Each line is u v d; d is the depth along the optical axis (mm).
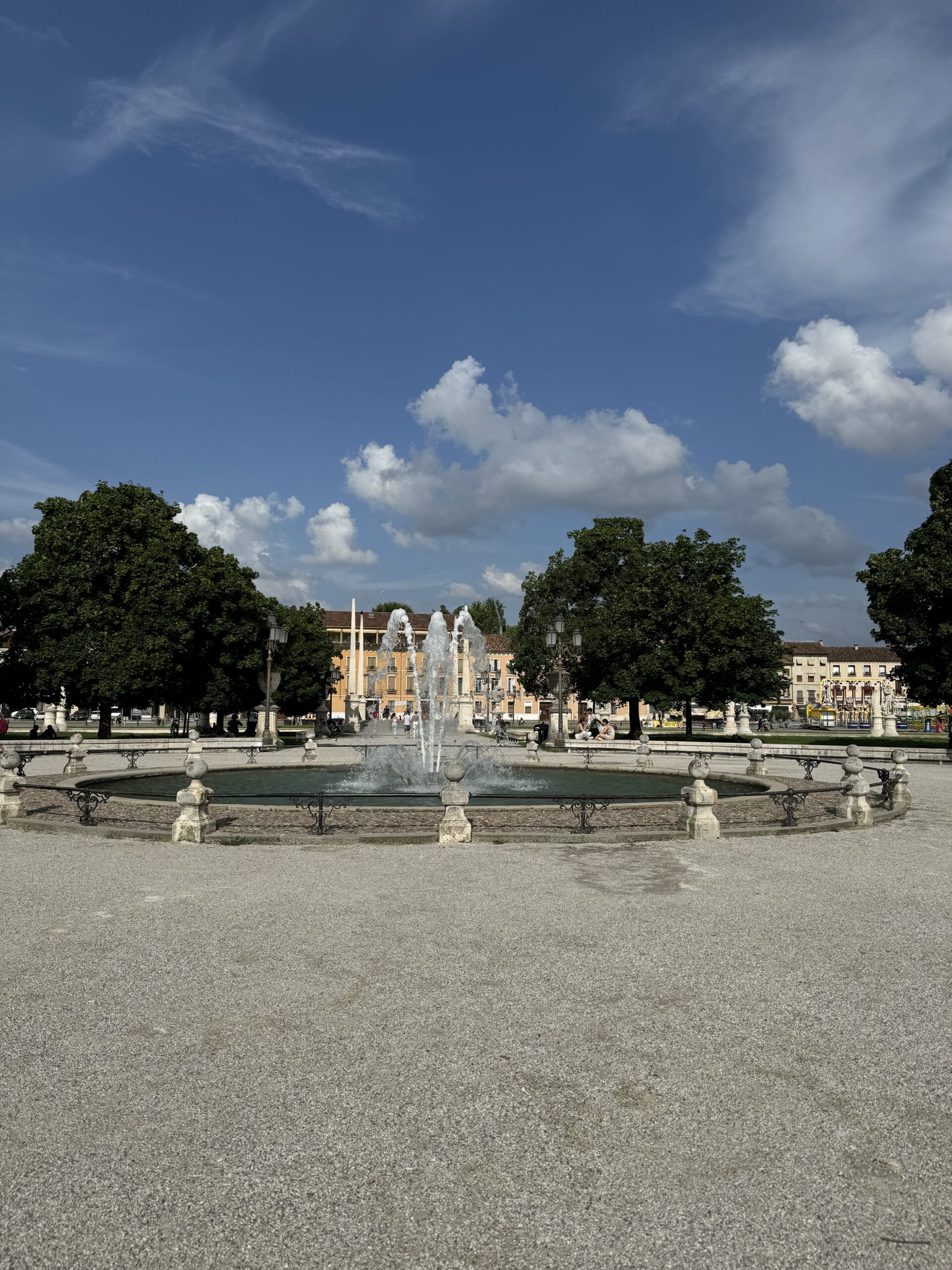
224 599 40781
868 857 11180
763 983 6004
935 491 36906
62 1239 3141
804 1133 3949
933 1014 5434
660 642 43969
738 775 21781
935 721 79000
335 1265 3002
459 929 7387
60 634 36188
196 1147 3770
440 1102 4203
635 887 9188
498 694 101188
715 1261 3045
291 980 6000
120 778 20641
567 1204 3379
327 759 27719
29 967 6266
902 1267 3025
